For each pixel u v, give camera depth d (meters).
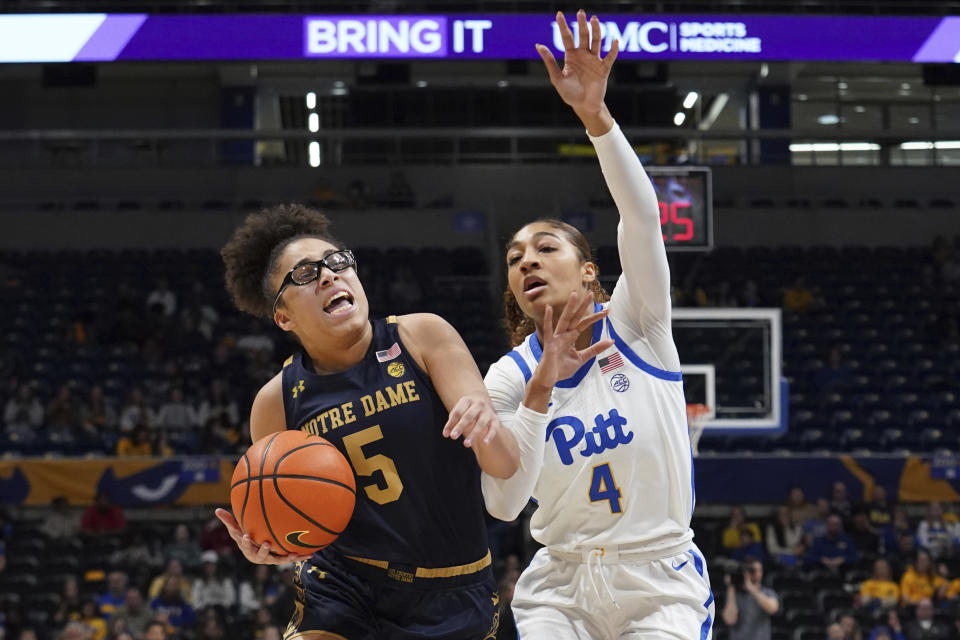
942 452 12.65
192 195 20.00
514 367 3.26
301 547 2.73
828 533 11.42
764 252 18.72
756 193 20.14
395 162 20.47
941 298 17.58
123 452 12.76
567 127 20.95
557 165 20.09
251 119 20.86
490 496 2.91
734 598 9.43
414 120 21.02
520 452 2.79
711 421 9.29
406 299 17.16
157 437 12.93
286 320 2.91
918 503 12.74
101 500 11.71
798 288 17.39
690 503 3.20
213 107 21.12
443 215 19.31
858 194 20.27
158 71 20.77
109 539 11.65
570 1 17.70
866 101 21.38
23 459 11.78
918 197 20.33
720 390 9.38
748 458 11.92
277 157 21.19
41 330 16.48
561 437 3.15
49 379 15.13
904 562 11.19
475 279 18.00
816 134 18.09
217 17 16.59
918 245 19.55
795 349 16.05
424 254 18.53
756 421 9.31
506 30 16.55
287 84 20.95
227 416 14.14
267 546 2.73
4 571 11.27
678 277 17.69
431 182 19.97
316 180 20.05
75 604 10.35
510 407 3.21
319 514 2.68
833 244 19.48
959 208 19.75
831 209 19.59
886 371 15.59
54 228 19.31
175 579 10.47
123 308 16.75
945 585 10.70
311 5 18.17
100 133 18.06
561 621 3.17
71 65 17.48
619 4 17.80
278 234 3.11
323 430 2.86
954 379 15.40
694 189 8.34
